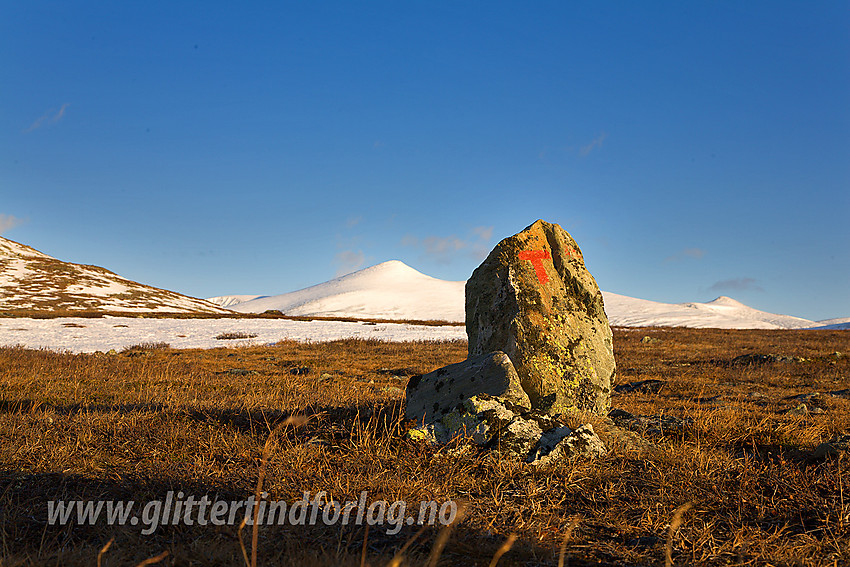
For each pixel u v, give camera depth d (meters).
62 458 5.63
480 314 8.63
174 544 3.62
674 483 5.10
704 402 12.62
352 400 9.97
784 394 14.37
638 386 15.52
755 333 52.53
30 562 3.26
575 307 8.47
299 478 4.85
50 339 33.41
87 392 11.91
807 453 6.49
